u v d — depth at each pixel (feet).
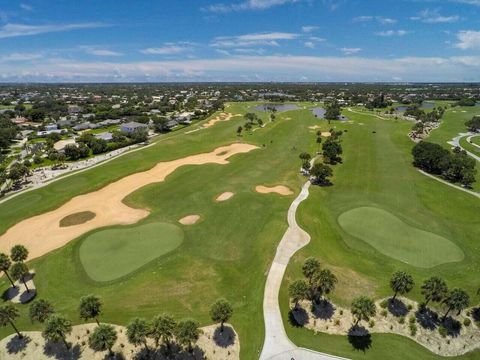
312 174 283.18
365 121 588.91
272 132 490.49
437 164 301.43
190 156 361.71
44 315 122.31
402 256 174.70
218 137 457.68
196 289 150.61
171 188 267.18
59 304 143.33
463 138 462.60
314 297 145.18
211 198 246.06
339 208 229.66
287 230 197.57
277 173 304.91
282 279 156.25
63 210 232.94
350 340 127.03
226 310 123.13
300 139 444.96
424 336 130.21
